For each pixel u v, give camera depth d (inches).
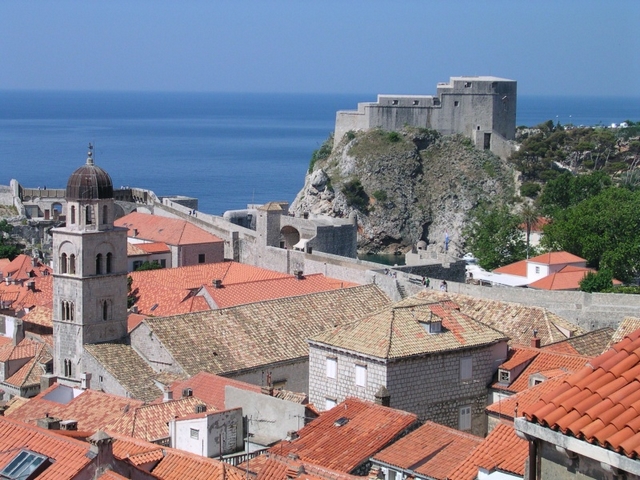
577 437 1031.0
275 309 4377.5
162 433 2967.5
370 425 2679.6
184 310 4879.4
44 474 2012.8
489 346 3356.3
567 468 1061.1
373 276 5280.5
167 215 7839.6
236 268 5669.3
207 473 2304.4
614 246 6781.5
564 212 7751.0
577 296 4562.0
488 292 4773.6
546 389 2773.1
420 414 3221.0
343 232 7564.0
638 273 6781.5
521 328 3929.6
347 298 4630.9
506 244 7770.7
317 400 3385.8
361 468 2514.8
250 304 4357.8
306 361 4173.2
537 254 7391.7
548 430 1053.2
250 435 2960.1
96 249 4360.2
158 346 4045.3
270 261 6668.3
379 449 2564.0
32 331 4943.4
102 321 4370.1
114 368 4069.9
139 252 6747.1
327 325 4387.3
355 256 7711.6
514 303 4212.6
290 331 4274.1
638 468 981.2
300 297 4522.6
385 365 3137.3
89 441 2164.1
